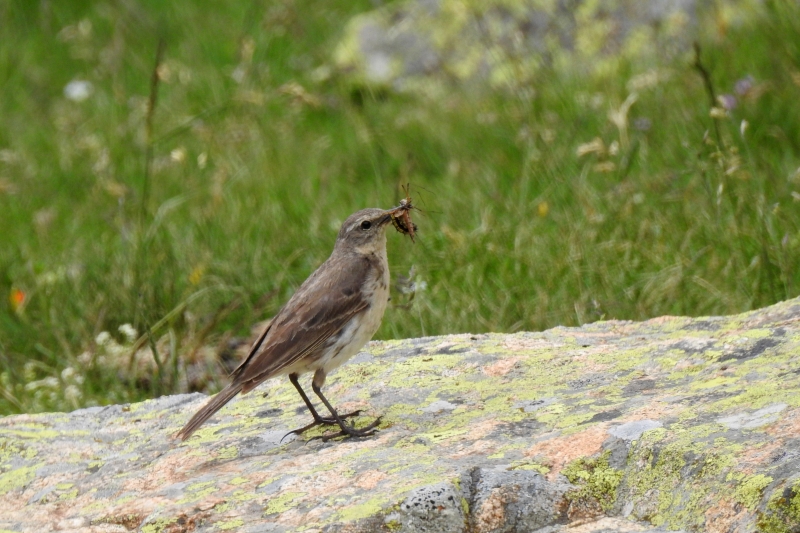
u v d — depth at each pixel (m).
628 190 13.37
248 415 8.61
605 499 6.14
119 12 23.39
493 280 12.27
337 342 8.15
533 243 12.77
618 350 8.48
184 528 6.47
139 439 8.52
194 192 15.98
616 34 17.94
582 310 11.50
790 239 11.85
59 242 15.48
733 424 6.21
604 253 12.30
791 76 15.02
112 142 18.34
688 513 5.70
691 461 5.93
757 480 5.53
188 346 12.23
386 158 16.66
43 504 7.48
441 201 14.57
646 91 15.94
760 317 8.69
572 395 7.62
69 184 17.45
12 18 24.08
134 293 13.03
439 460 6.68
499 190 14.61
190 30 22.39
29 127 19.91
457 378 8.46
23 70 22.03
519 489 6.14
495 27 19.06
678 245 12.30
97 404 11.55
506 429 7.12
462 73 18.95
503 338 9.28
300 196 15.59
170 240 14.38
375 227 8.66
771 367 7.19
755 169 12.96
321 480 6.71
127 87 20.80
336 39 20.88
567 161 14.63
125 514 6.87
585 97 16.41
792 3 16.58
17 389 11.93
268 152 17.17
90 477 7.84
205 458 7.71
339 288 8.26
